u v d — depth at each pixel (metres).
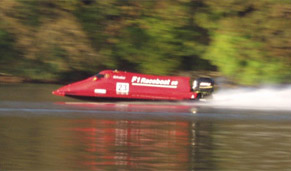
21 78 64.69
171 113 44.16
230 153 31.42
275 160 30.20
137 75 48.84
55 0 65.44
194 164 29.23
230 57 65.00
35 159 29.39
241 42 64.56
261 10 64.62
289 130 37.91
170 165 29.00
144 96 48.31
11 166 28.14
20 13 63.94
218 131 37.28
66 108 45.22
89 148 31.88
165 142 33.75
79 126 37.94
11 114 42.00
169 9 66.31
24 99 49.34
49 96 51.34
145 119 41.25
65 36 63.62
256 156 30.91
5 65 64.19
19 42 63.00
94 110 44.50
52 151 31.00
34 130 36.19
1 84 59.41
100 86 47.91
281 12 63.44
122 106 46.81
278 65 63.94
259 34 64.56
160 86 48.78
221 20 66.38
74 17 66.00
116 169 28.14
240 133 36.66
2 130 36.00
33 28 64.00
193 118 42.22
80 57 64.31
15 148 31.38
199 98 49.81
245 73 64.44
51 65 63.91
